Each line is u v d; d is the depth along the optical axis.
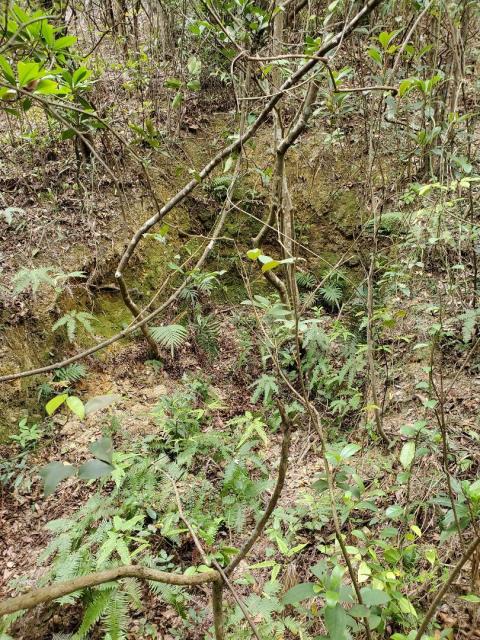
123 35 5.45
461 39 3.27
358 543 2.49
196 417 3.98
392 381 3.63
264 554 2.87
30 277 3.46
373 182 3.70
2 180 4.83
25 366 4.11
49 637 2.55
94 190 4.98
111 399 0.97
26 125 5.07
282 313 1.47
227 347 4.95
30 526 3.33
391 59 3.82
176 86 2.66
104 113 4.97
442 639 1.94
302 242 5.49
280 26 3.14
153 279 5.14
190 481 3.10
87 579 0.93
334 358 4.36
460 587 2.17
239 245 5.70
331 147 5.48
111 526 2.48
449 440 2.87
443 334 3.52
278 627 2.20
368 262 4.79
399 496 2.78
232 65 1.98
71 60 2.29
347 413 3.92
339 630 1.10
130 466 3.16
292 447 3.77
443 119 3.44
